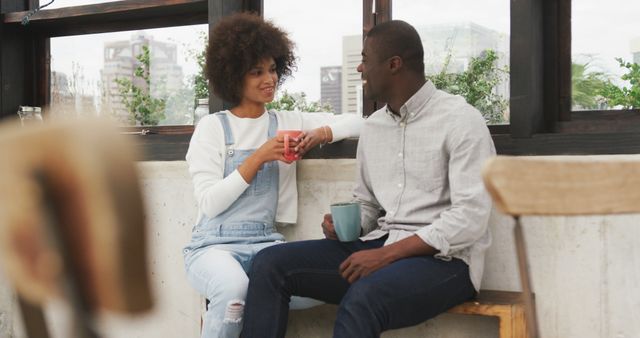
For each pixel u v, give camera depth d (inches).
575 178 32.0
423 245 75.7
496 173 30.4
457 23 100.0
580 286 84.7
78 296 7.1
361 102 107.5
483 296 82.8
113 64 131.0
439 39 101.6
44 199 6.9
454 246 75.2
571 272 85.1
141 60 128.8
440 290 74.4
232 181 89.8
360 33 107.5
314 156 102.0
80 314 7.2
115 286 7.1
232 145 94.9
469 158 76.6
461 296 77.5
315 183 102.0
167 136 118.4
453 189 76.8
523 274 30.9
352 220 82.7
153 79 127.6
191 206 112.7
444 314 91.5
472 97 99.1
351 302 71.4
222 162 94.7
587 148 83.0
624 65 89.6
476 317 89.9
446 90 101.3
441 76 101.7
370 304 70.7
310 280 82.8
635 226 81.7
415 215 81.8
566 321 85.5
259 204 95.0
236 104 98.7
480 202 75.0
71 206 6.9
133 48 129.5
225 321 82.1
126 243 7.0
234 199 90.8
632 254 82.0
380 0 105.7
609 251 83.0
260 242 94.4
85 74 134.1
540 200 31.2
